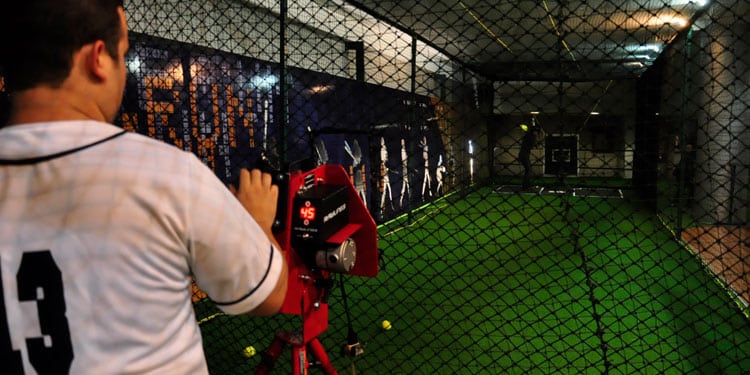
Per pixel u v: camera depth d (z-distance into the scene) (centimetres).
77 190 69
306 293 174
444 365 322
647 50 1057
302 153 524
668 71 725
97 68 75
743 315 289
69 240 68
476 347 348
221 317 377
